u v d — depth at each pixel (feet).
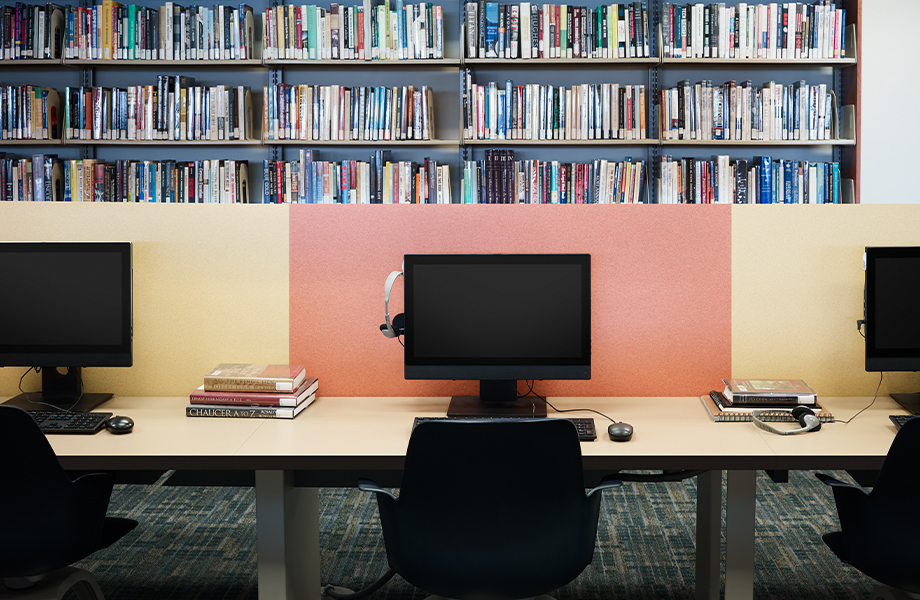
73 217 6.96
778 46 12.77
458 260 6.36
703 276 6.88
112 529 5.82
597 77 13.39
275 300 7.02
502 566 4.78
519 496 4.66
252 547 8.72
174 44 12.89
